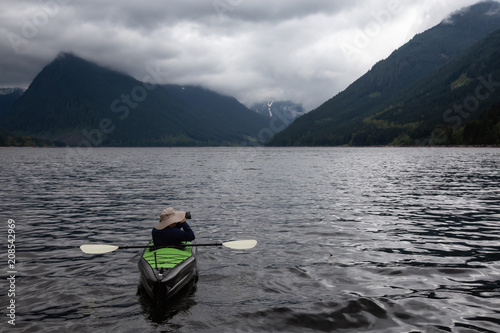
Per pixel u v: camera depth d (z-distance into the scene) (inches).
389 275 293.9
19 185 981.8
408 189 848.3
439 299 247.6
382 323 216.5
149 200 706.8
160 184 996.6
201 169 1654.8
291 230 452.1
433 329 208.5
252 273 301.1
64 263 332.2
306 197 730.2
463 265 316.2
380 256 344.5
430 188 864.9
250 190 847.1
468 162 2023.9
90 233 446.6
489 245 378.9
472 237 413.4
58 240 414.3
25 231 457.1
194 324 216.4
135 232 452.4
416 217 528.1
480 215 540.7
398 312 229.6
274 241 402.3
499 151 4020.7
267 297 253.1
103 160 2849.4
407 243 389.7
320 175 1262.3
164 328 211.8
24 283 282.4
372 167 1691.7
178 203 668.1
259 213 563.2
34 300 251.0
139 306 241.3
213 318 223.3
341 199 701.9
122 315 228.2
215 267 317.4
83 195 781.3
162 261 270.8
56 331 209.2
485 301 244.1
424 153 3814.0
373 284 275.4
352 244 387.2
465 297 250.5
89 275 300.7
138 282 285.3
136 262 335.9
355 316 225.1
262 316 225.5
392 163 2031.3
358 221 501.7
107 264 329.7
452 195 749.3
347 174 1298.0
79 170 1621.6
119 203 674.2
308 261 331.9
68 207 633.6
